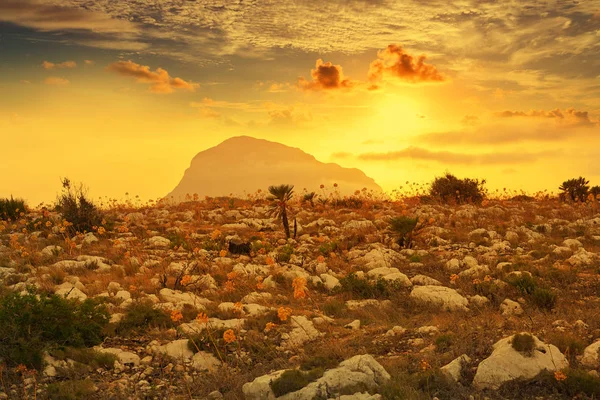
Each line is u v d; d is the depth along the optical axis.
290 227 25.00
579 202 30.72
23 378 8.91
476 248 19.78
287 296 14.84
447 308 13.28
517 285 14.05
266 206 31.25
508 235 21.39
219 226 25.39
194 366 9.95
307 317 12.72
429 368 8.59
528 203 33.03
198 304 13.50
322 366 9.17
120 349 10.53
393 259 18.84
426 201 32.91
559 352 8.51
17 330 9.73
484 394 7.81
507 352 8.33
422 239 21.72
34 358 9.43
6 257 18.38
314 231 24.36
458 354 9.19
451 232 22.92
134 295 14.23
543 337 9.68
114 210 30.77
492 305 13.40
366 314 13.06
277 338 11.09
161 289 14.73
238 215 28.55
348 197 33.69
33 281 14.86
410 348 10.21
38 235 22.42
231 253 20.22
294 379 8.02
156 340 11.00
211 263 18.03
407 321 12.41
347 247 20.91
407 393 7.70
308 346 10.63
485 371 8.09
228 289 14.70
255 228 25.19
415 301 14.01
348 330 11.75
